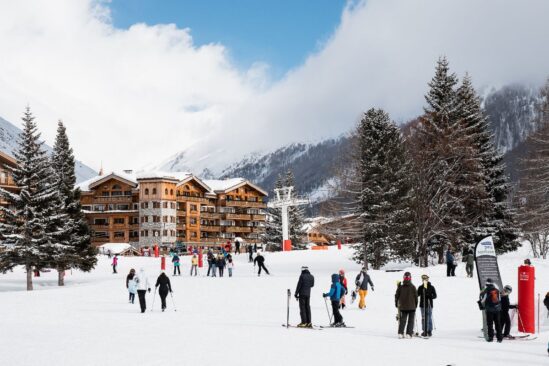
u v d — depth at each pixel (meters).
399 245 52.16
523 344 18.69
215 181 134.12
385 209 52.72
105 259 71.19
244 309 28.16
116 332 19.64
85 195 119.56
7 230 50.56
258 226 134.38
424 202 50.69
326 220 57.22
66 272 64.00
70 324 22.17
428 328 20.20
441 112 54.66
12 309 28.30
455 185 52.56
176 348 16.28
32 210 50.69
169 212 115.12
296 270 53.44
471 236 54.25
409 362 14.80
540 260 45.12
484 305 19.45
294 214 112.19
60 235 52.62
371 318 25.22
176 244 91.19
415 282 36.28
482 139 58.69
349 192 56.12
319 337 19.12
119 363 14.01
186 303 30.61
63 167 62.66
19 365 13.73
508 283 36.00
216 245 124.81
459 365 14.58
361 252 54.72
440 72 56.41
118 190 118.56
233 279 41.81
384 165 53.59
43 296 35.25
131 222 117.38
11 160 76.62
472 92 59.12
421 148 53.19
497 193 57.94
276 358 14.96
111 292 36.91
